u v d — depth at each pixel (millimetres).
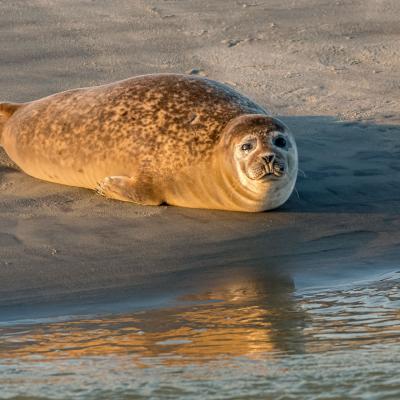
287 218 27281
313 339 18281
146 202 28609
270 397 14945
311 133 33688
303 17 46375
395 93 38156
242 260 24281
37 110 31625
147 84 30391
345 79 39750
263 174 26672
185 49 42812
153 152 28781
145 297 21844
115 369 16734
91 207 28219
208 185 28016
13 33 44156
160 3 48250
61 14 46531
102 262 24031
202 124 28781
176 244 25344
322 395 14961
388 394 14953
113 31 44562
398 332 18609
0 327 20062
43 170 30969
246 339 18438
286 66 41188
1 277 23031
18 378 16391
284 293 21844
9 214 27469
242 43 43531
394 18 46281
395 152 31984
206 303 21281
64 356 17844
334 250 24906
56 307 21297
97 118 30031
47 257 24281
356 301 21078
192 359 17203
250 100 30266
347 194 28891
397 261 24062
